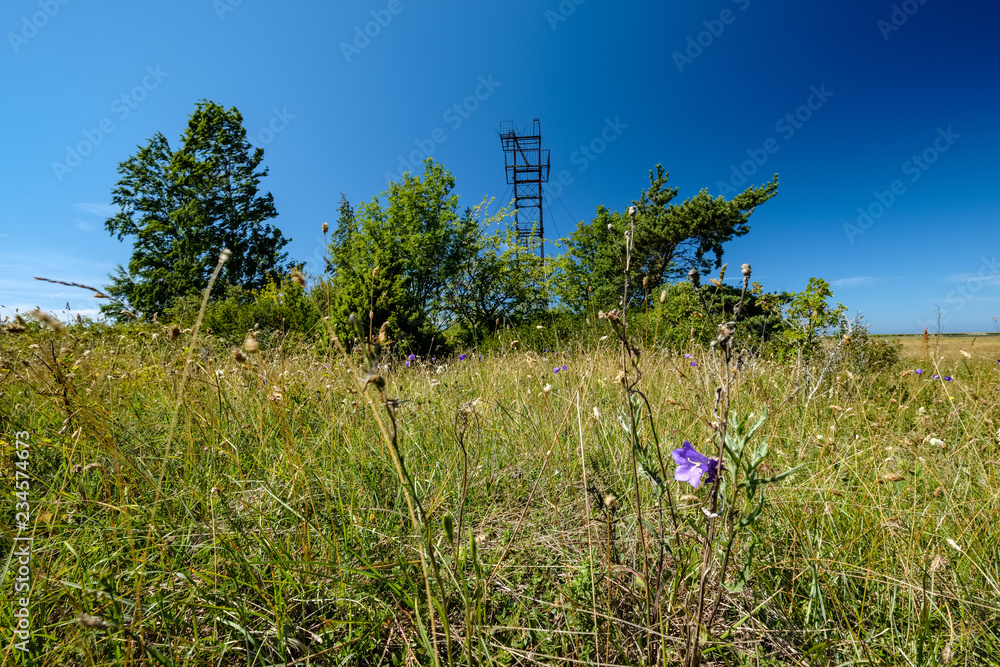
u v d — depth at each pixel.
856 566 1.57
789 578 1.63
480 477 2.41
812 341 6.04
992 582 1.49
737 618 1.54
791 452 2.52
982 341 5.42
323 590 1.60
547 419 2.84
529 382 3.48
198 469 2.21
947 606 1.42
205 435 2.46
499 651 1.38
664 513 1.77
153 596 1.45
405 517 2.02
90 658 1.22
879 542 1.73
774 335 6.38
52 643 1.31
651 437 2.30
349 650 1.40
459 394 3.62
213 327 9.74
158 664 1.23
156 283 26.83
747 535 1.80
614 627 1.45
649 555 1.67
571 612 1.51
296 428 2.71
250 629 1.44
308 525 1.79
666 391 3.06
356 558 1.71
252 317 9.98
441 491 2.10
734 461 1.17
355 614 1.54
